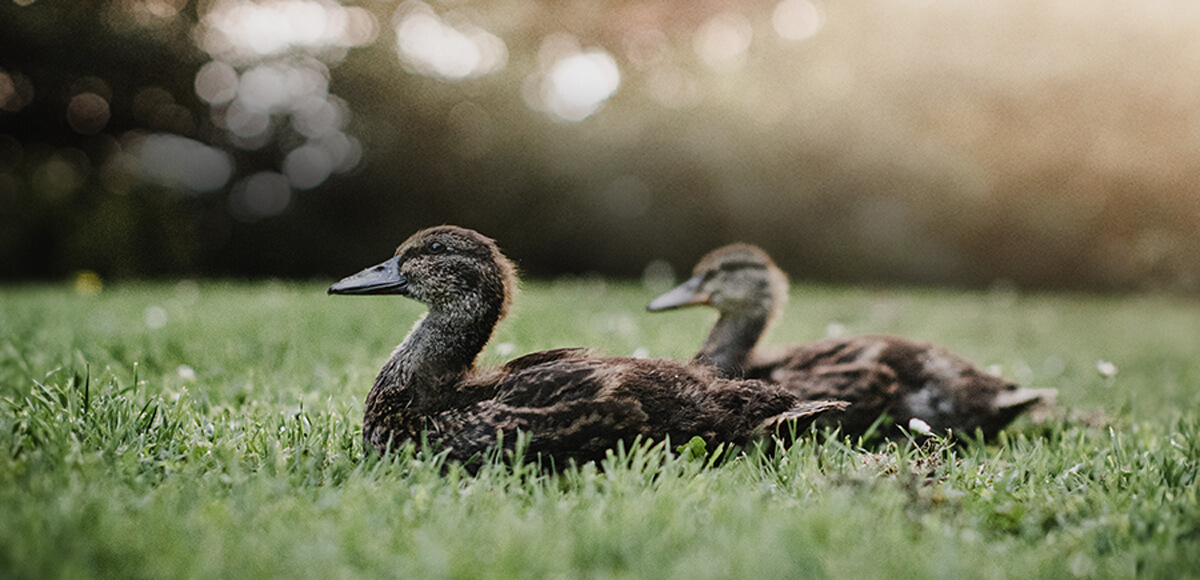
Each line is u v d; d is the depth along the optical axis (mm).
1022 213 22969
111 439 4156
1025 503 3852
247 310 10125
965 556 3205
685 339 8969
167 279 19844
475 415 4199
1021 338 11328
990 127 22828
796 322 11203
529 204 23000
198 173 23219
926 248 22938
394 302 11836
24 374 6012
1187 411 6613
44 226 18922
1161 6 20938
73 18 20828
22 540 2908
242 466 4047
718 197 22594
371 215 23562
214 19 22484
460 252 4688
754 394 4551
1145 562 3215
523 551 3035
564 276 23156
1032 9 21641
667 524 3340
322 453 4211
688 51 22453
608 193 22797
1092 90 21688
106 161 22969
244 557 2961
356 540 3125
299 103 23156
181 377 5977
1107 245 22922
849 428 5430
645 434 4223
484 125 23062
